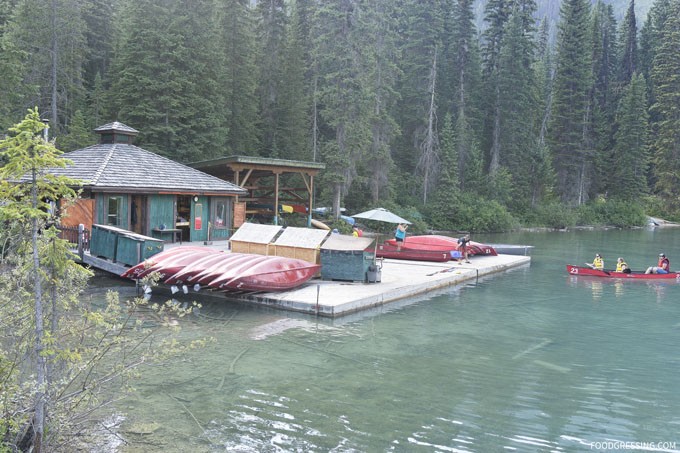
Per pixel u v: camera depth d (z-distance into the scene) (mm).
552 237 53312
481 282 22672
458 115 69875
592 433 7574
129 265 18031
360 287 17844
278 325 13539
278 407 8094
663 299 19188
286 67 57094
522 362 11086
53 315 5980
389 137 58062
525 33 75375
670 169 78188
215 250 18766
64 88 43250
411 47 68875
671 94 77500
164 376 9289
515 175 70312
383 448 6844
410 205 60625
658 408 8633
